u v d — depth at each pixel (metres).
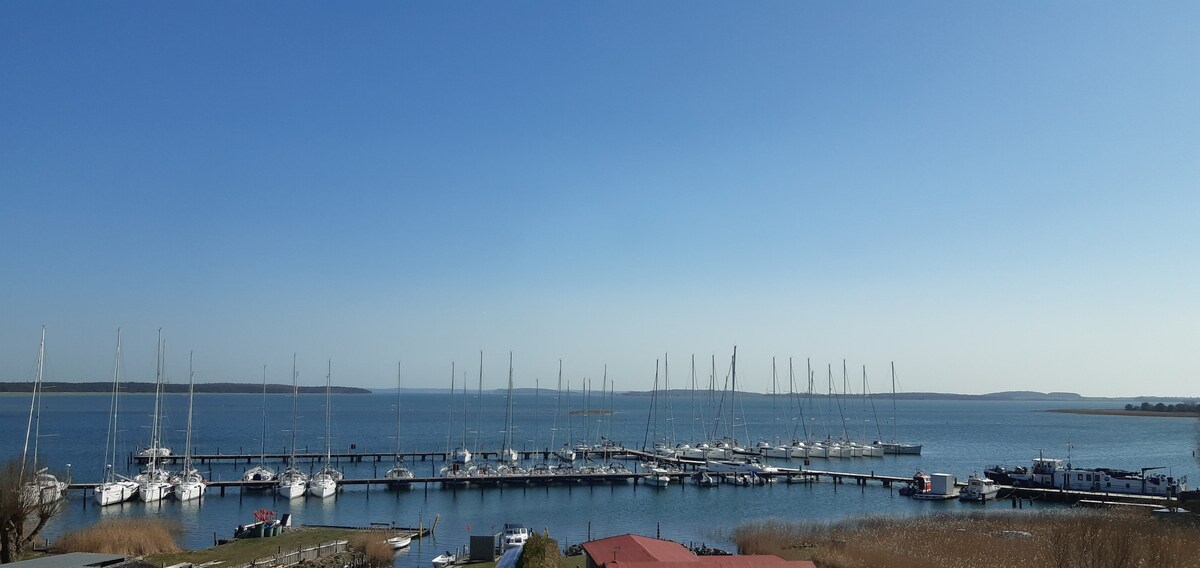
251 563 60.38
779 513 98.94
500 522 90.69
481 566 62.88
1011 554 63.88
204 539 77.12
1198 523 78.56
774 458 162.62
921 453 184.12
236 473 133.25
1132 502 98.25
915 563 61.81
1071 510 93.88
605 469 126.31
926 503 106.88
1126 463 167.62
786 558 65.38
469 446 192.38
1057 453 191.50
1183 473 148.25
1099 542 60.19
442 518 92.69
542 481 118.75
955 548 66.12
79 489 103.88
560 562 65.00
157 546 66.25
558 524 90.50
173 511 93.88
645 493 114.38
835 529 78.12
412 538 77.56
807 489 119.44
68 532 69.06
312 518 91.62
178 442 196.50
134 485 99.75
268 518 80.81
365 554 67.25
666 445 181.25
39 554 61.84
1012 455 184.50
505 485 116.56
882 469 150.62
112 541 64.12
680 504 105.50
